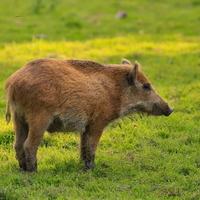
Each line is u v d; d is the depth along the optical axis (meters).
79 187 24.42
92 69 27.44
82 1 106.38
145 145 32.59
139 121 37.50
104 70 27.83
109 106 27.25
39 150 31.42
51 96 25.17
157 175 26.70
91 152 27.27
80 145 28.73
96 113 26.78
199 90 47.84
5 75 53.38
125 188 24.42
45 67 25.50
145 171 27.62
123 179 26.08
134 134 35.12
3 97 44.69
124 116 29.16
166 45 74.50
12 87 25.23
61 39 76.38
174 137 34.50
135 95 28.75
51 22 87.12
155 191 24.22
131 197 23.11
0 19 84.75
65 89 25.61
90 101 26.39
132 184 25.17
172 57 65.88
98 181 25.39
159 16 98.44
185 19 95.75
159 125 36.88
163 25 90.56
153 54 67.75
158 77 54.31
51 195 23.00
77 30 83.44
